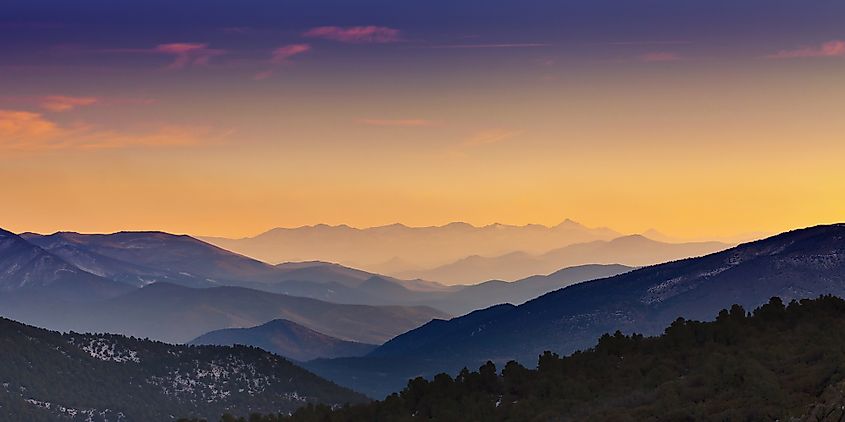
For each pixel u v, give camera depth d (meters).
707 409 106.31
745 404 104.56
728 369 117.56
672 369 133.75
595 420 114.31
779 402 102.06
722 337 141.62
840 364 106.12
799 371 111.44
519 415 132.25
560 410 129.25
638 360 143.12
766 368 116.38
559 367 149.88
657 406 112.50
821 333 128.38
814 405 96.31
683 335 147.00
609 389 133.50
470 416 137.75
